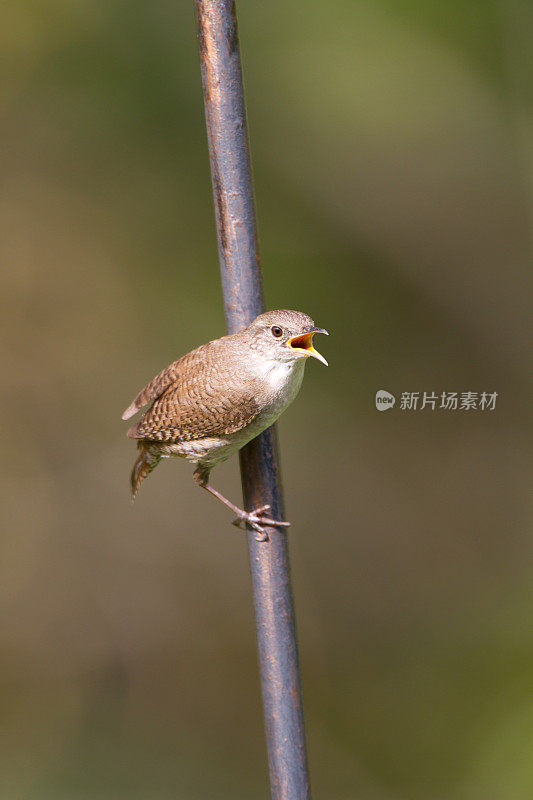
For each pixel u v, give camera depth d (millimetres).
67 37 12258
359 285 12312
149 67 12172
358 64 11727
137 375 12289
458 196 12039
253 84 11883
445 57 11727
